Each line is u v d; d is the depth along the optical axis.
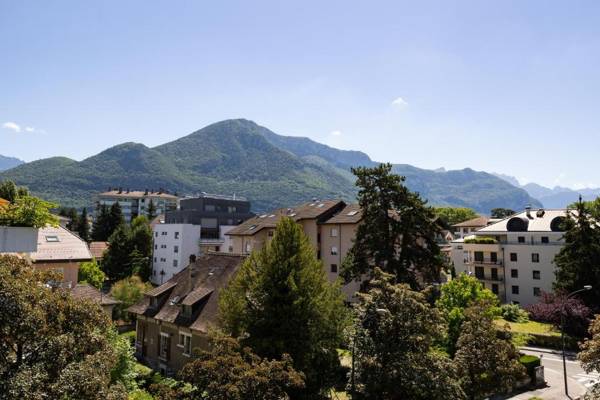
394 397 15.76
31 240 14.79
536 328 42.28
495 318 32.97
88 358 8.37
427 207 36.12
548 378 30.61
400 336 16.42
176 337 29.66
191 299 29.52
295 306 20.17
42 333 8.32
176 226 75.62
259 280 21.09
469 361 18.92
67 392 7.63
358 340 16.58
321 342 21.30
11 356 8.33
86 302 9.37
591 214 47.69
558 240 50.53
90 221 120.94
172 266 75.56
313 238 52.38
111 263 69.06
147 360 32.31
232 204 91.19
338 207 54.97
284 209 62.31
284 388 15.27
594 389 19.52
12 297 7.84
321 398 20.88
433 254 35.34
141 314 33.22
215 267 32.88
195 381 11.39
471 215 127.00
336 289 23.38
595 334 19.77
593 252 41.66
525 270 56.72
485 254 60.28
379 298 17.14
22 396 7.33
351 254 37.22
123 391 8.79
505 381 18.86
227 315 20.84
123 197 153.88
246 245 59.31
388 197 35.81
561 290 42.84
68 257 26.52
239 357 12.23
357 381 16.23
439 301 33.38
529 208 61.81
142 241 74.31
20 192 45.47
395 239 36.78
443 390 15.39
